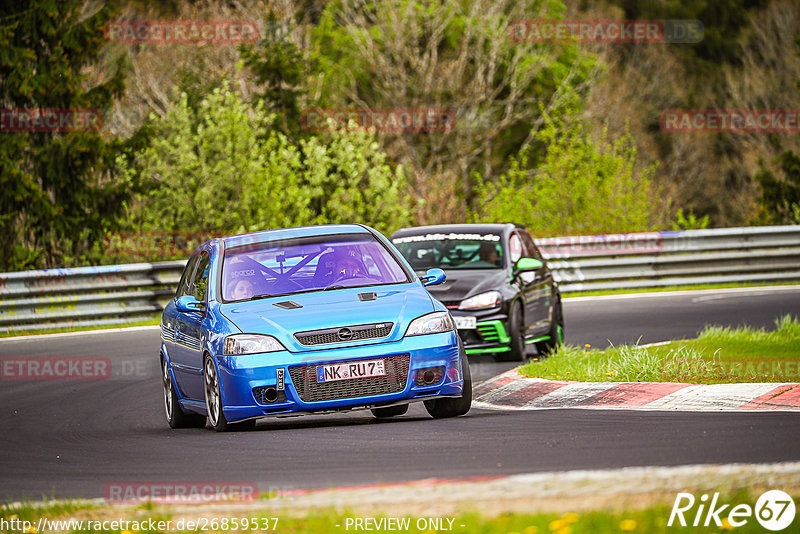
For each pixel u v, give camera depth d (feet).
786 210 490.49
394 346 114.83
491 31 638.12
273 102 520.83
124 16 586.45
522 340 179.83
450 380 117.19
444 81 629.92
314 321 115.44
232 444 110.52
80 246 380.99
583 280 298.35
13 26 361.30
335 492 79.20
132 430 132.67
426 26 632.38
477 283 177.37
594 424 109.70
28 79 361.10
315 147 400.06
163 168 375.45
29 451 118.21
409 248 188.85
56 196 373.61
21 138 362.94
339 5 654.12
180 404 133.69
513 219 410.52
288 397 113.29
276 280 125.59
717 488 72.43
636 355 140.26
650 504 69.05
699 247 311.47
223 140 384.68
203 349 120.88
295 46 529.04
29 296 251.60
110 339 232.12
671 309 246.88
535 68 629.51
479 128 630.74
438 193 504.02
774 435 96.53
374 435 110.01
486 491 75.15
